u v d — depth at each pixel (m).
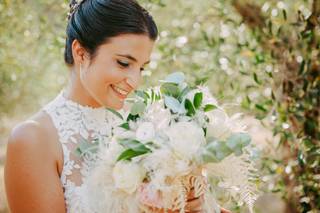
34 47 4.25
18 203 1.93
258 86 3.11
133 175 1.73
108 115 2.13
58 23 3.93
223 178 1.80
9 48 4.22
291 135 2.88
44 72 4.50
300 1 3.36
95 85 1.96
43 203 1.90
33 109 5.12
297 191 3.03
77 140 2.03
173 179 1.72
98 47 1.93
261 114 3.12
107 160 1.79
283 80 2.99
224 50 3.64
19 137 1.94
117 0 1.94
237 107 3.33
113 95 1.96
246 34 3.63
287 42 3.07
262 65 3.23
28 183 1.91
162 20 4.25
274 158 3.23
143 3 3.32
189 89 1.92
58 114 2.04
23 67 4.35
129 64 1.93
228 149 1.68
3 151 5.70
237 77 3.51
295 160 2.96
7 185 1.96
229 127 1.86
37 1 4.00
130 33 1.90
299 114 2.88
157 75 3.86
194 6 4.11
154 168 1.71
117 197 1.79
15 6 3.96
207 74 3.50
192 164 1.71
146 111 1.93
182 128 1.73
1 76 4.63
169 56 3.71
